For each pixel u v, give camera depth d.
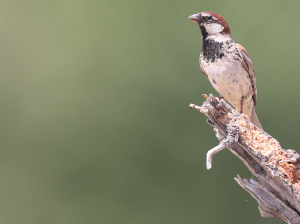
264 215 6.38
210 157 6.05
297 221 6.02
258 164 6.31
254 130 6.13
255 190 6.40
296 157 5.74
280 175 5.73
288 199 6.10
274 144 5.95
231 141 6.08
